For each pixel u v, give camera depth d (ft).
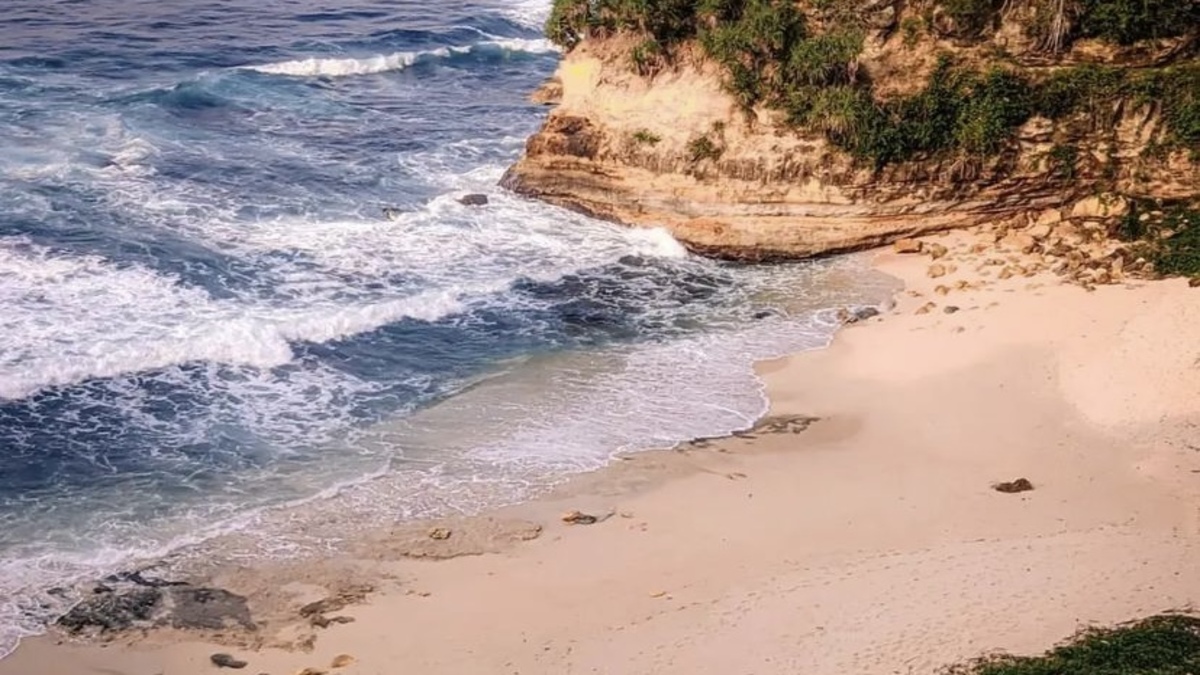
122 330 105.91
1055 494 83.51
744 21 130.21
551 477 89.51
